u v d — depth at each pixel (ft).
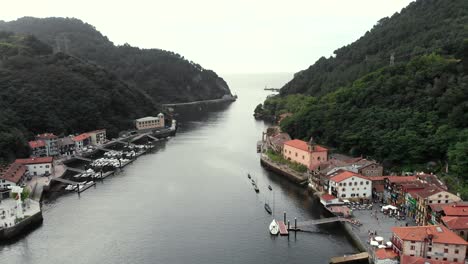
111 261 357.41
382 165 556.51
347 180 479.00
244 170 654.53
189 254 368.07
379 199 484.33
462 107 518.37
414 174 507.30
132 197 522.88
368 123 624.59
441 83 585.22
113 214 464.24
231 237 401.29
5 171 550.36
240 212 465.47
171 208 480.64
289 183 581.94
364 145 601.21
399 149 542.16
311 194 529.45
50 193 543.80
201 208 479.41
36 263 354.95
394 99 644.69
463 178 458.50
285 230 410.52
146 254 369.09
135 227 426.92
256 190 541.75
